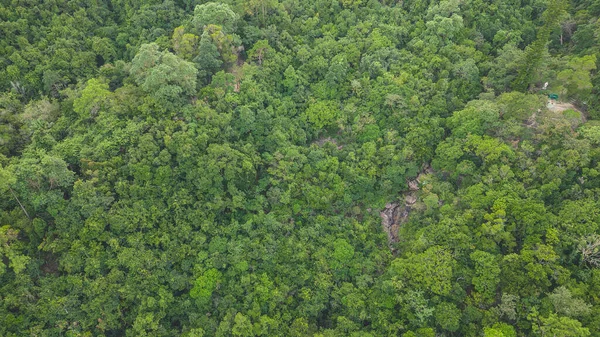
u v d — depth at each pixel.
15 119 65.31
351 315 59.12
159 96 63.88
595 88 69.44
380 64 76.62
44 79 70.81
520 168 61.88
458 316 53.50
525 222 55.81
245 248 61.97
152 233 59.75
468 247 57.59
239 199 64.25
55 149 61.72
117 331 56.72
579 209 55.06
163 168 60.56
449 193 65.31
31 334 51.78
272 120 72.25
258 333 56.78
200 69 71.44
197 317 57.56
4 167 58.78
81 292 55.34
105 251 57.88
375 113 74.69
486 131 66.75
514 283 52.84
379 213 71.69
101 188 58.56
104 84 67.94
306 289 61.62
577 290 50.00
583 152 59.25
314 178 70.31
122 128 62.94
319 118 75.44
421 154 70.00
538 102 65.31
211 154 62.28
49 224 58.56
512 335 50.06
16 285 53.84
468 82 75.00
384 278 61.44
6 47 71.81
